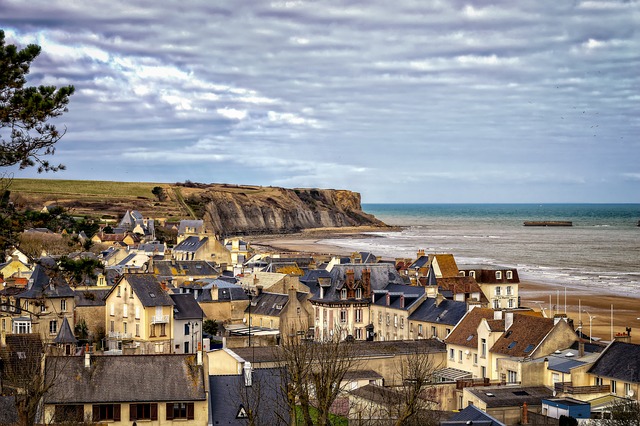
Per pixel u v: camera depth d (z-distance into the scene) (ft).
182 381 301.22
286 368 280.72
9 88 201.57
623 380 333.62
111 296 501.15
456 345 428.15
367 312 548.72
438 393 369.50
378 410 321.11
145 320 476.95
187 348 493.77
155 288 492.95
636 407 296.92
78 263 239.50
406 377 373.40
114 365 302.66
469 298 535.60
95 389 293.64
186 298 504.43
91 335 497.87
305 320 556.10
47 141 207.21
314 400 286.66
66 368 298.97
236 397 305.12
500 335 404.57
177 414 297.33
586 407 309.83
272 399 288.51
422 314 500.33
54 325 463.83
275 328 542.16
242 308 571.28
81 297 506.48
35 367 291.99
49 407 285.84
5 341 373.20
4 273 598.34
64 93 206.90
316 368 301.02
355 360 394.93
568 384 345.92
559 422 302.25
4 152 201.77
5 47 199.62
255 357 387.96
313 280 645.10
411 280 583.99
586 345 379.96
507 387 351.46
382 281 572.10
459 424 279.90
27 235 601.21
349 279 551.59
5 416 274.77
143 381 299.17
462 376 409.69
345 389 360.69
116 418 293.02
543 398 329.52
